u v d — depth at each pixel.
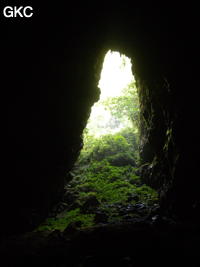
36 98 9.59
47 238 9.21
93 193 15.48
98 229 8.44
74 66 11.37
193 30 8.08
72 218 12.73
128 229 8.47
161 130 13.51
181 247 6.63
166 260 5.90
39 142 10.64
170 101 11.02
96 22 10.84
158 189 14.71
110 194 15.89
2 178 8.90
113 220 11.73
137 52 13.07
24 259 6.83
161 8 8.89
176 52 9.27
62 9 8.71
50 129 11.18
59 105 11.30
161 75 11.26
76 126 13.94
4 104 8.16
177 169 10.23
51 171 12.42
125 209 13.24
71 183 18.69
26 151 9.93
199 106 8.66
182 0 7.88
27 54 8.34
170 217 10.62
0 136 8.41
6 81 7.89
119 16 10.84
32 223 11.26
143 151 18.47
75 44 10.60
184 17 8.19
